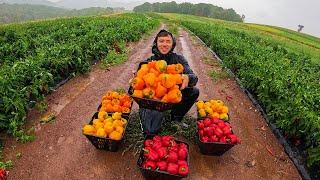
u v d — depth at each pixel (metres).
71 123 7.02
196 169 5.72
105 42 13.99
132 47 16.95
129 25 22.20
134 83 5.14
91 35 14.06
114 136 5.59
